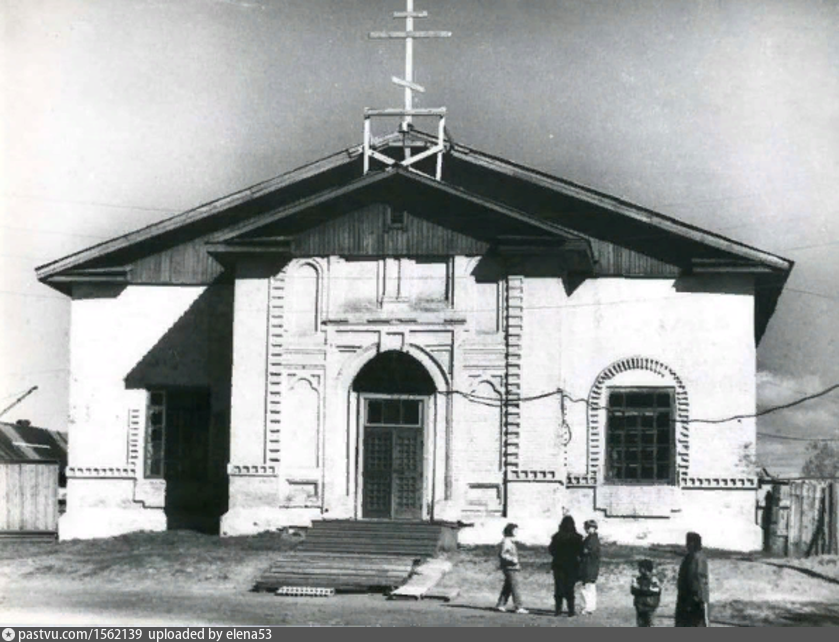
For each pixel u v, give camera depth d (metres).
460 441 30.05
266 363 30.72
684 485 31.14
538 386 29.94
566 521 22.98
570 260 30.67
